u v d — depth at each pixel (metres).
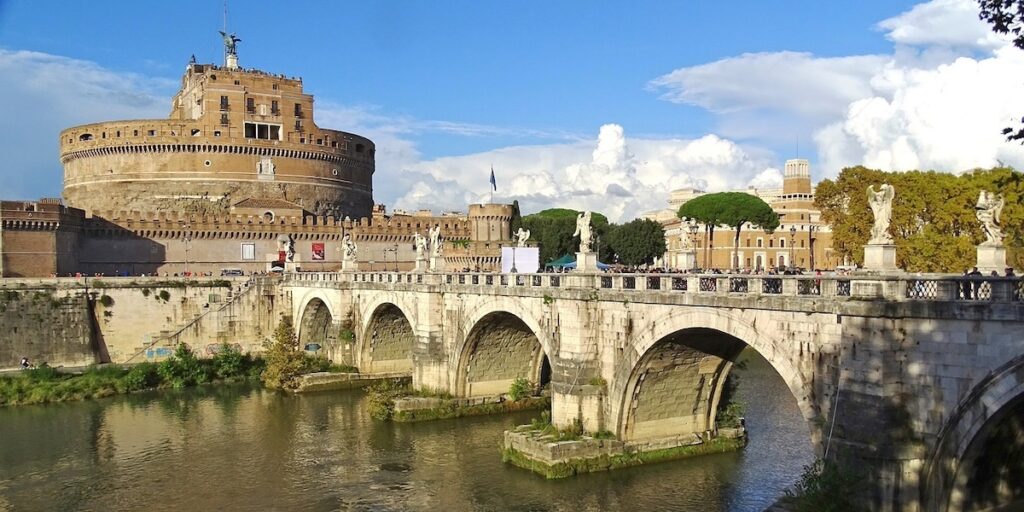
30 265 97.25
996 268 32.62
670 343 42.78
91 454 55.25
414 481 47.41
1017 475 31.58
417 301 66.25
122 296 89.56
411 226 134.38
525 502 42.56
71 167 145.00
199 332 91.19
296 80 145.88
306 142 145.38
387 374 80.81
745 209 119.81
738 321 37.28
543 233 136.00
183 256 117.44
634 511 40.59
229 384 81.81
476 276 59.94
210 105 137.50
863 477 30.72
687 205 126.06
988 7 22.53
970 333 28.31
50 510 44.31
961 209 75.94
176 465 52.28
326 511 43.22
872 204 32.66
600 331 46.88
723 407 51.94
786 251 153.75
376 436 57.88
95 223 109.31
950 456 29.17
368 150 162.62
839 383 31.98
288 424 63.00
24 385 74.81
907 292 30.73
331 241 128.12
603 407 46.88
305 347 89.00
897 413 30.33
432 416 61.69
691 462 47.22
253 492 46.66
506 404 63.97
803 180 187.50
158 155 135.75
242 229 121.19
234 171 138.00
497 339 61.97
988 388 27.78
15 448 56.94
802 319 34.06
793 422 56.31
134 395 76.56
